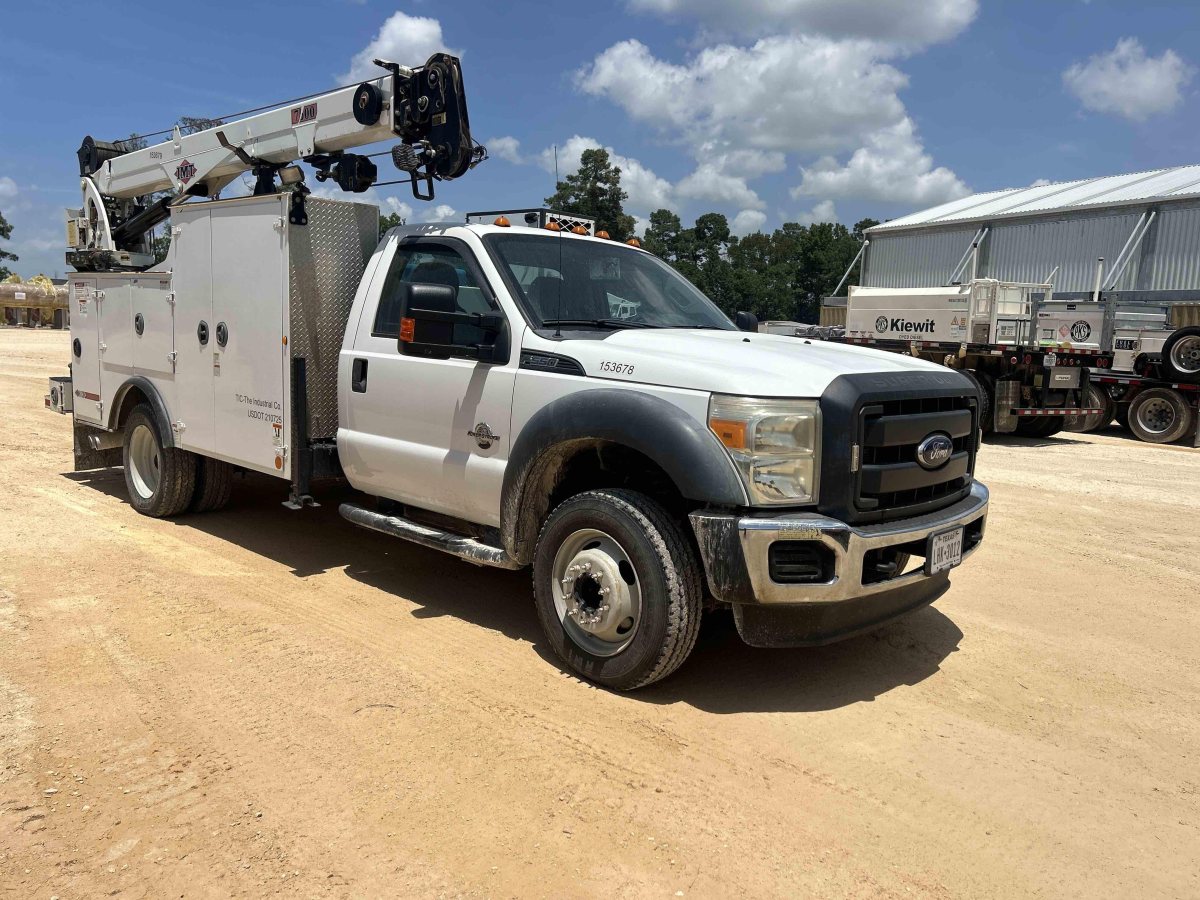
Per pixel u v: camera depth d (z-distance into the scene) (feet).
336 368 17.85
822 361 12.71
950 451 13.12
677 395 12.05
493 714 12.00
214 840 9.02
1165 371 45.80
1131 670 14.42
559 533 13.30
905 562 13.67
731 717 12.19
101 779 10.11
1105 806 10.27
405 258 16.62
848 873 8.81
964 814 9.98
